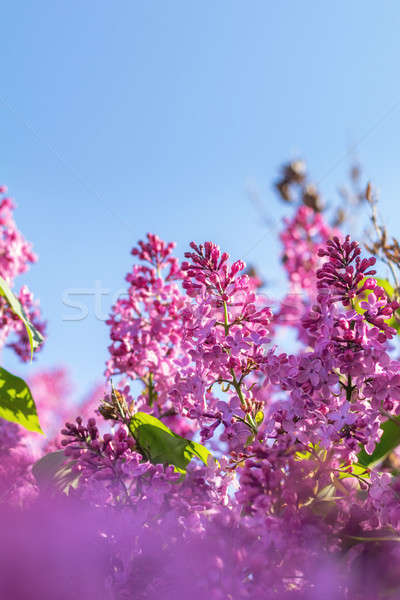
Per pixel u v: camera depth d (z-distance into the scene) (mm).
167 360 863
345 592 573
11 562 547
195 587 564
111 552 594
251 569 567
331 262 697
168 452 734
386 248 778
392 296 789
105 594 576
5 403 769
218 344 708
